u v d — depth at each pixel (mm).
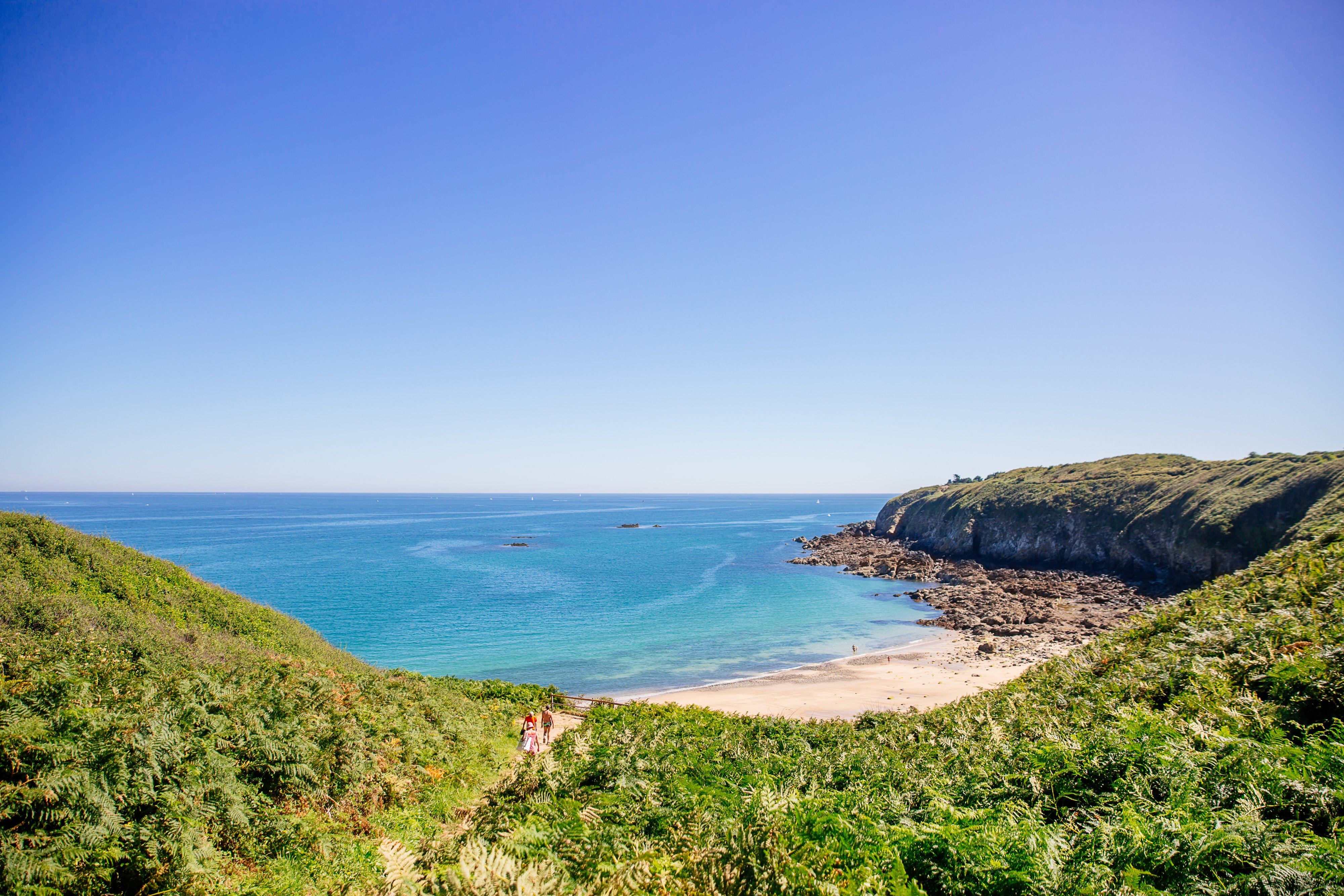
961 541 100500
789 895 5426
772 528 195875
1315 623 11852
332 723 11773
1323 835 5457
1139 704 10938
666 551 122312
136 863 6539
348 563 95500
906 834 6285
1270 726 8352
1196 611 17203
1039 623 54875
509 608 62500
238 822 7828
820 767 11859
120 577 21250
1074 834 6012
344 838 8797
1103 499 85875
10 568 18531
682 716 20906
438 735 14758
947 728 15195
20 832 6395
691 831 6883
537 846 7078
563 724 22328
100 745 7633
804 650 48188
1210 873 4918
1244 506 61906
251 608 24312
